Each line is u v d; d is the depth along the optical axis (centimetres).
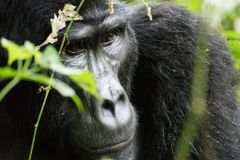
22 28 672
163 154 829
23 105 732
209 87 818
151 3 891
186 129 788
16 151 759
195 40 838
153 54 834
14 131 760
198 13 882
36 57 394
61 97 678
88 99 630
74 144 693
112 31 680
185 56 830
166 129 826
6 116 752
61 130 701
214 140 809
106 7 656
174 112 825
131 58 748
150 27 842
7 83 714
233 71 874
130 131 626
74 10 644
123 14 686
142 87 845
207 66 816
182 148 788
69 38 639
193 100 791
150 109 845
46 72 664
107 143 618
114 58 677
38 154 766
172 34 839
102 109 615
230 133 830
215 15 924
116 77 663
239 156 838
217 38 865
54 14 630
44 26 657
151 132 841
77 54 652
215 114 813
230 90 850
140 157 834
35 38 666
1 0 681
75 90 649
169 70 829
